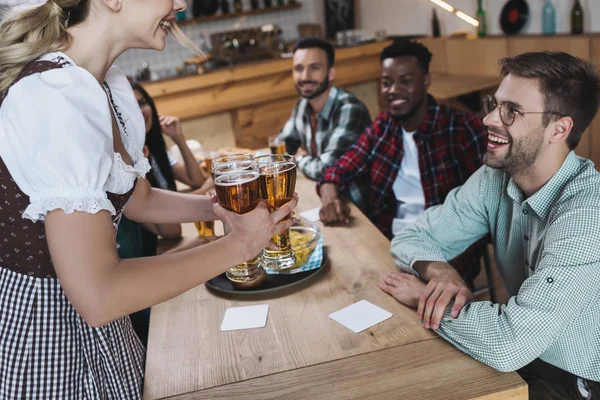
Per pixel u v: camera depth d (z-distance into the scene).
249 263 1.44
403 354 1.15
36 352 1.08
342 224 1.86
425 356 1.14
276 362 1.16
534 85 1.25
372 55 5.28
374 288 1.42
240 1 5.84
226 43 5.05
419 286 1.35
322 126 2.83
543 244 1.29
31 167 0.89
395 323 1.26
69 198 0.87
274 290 1.44
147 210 1.34
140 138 1.31
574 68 1.22
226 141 5.08
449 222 1.56
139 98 2.23
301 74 2.76
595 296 1.24
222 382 1.11
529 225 1.39
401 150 2.37
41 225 1.02
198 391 1.09
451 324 1.17
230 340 1.25
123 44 1.03
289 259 1.37
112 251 0.93
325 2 5.95
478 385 1.05
